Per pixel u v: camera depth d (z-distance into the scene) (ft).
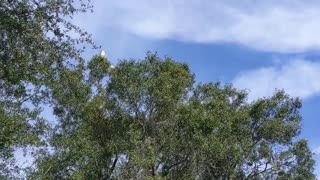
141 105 92.32
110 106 93.86
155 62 95.86
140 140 89.20
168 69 95.30
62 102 90.58
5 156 55.01
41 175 72.69
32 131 60.64
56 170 82.17
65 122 93.09
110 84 94.02
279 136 113.09
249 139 109.81
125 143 89.97
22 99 57.00
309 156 115.44
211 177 100.68
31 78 49.44
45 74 49.24
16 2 43.34
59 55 47.14
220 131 96.48
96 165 89.86
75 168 84.99
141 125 92.73
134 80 93.20
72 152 83.05
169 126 93.25
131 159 89.15
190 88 100.01
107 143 91.61
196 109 94.27
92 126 93.35
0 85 53.06
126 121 92.79
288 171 114.32
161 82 91.40
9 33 44.09
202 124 92.63
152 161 85.05
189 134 92.07
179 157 96.07
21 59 45.70
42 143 61.67
